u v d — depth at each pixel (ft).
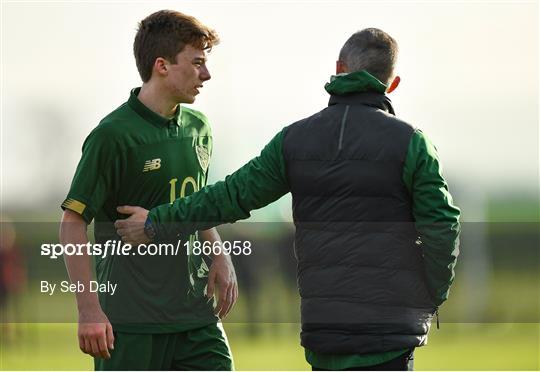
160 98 58.08
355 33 53.52
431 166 50.29
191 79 58.08
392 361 51.08
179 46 57.62
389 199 50.85
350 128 51.39
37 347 136.26
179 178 59.21
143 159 57.62
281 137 53.36
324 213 51.62
